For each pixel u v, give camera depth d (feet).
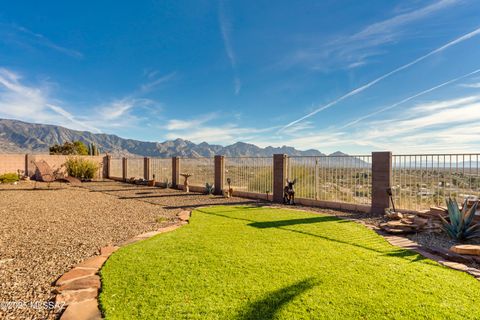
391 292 7.86
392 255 11.35
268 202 28.66
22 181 51.83
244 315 6.69
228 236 14.20
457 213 14.48
